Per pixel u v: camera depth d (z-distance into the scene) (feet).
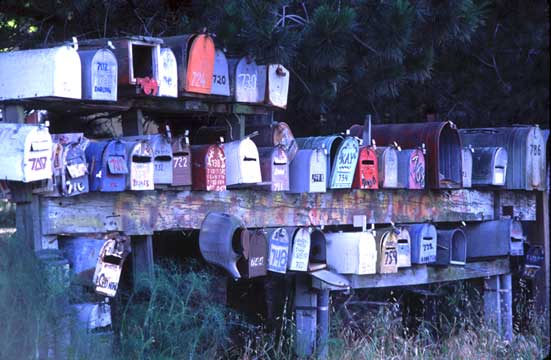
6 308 56.08
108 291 63.31
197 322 75.05
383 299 111.65
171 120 85.71
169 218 68.95
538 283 111.75
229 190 73.61
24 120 64.39
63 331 58.18
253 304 92.38
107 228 64.23
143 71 66.80
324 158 77.66
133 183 63.57
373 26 82.33
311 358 79.92
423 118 119.34
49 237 60.90
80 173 60.54
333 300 103.86
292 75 89.04
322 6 80.38
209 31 79.71
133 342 63.31
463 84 116.16
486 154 95.35
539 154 100.42
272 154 74.18
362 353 82.12
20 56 60.90
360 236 81.35
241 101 74.28
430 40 87.92
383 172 82.94
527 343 94.48
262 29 74.18
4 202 123.95
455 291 107.14
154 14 93.86
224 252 69.97
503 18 115.85
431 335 98.99
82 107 65.62
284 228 76.69
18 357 55.88
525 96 119.24
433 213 92.58
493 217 101.50
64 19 90.89
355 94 100.32
